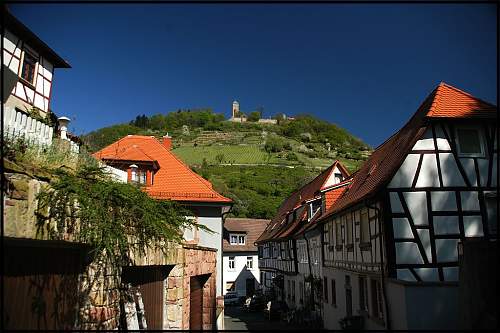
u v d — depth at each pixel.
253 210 53.91
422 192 11.66
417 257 11.31
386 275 11.45
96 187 6.45
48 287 5.20
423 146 11.92
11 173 4.64
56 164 6.30
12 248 4.59
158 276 9.09
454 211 11.56
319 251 21.47
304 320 21.97
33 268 4.93
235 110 137.88
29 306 4.80
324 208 19.94
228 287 44.56
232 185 62.06
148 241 7.86
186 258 9.95
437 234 11.43
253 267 45.75
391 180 11.75
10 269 4.52
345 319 14.19
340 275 17.17
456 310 9.39
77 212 5.80
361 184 16.08
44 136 8.15
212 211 20.81
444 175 11.74
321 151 91.44
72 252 5.82
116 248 6.59
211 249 14.18
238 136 103.38
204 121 118.19
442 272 11.22
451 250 11.35
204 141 97.56
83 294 5.93
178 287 9.27
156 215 8.27
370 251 12.96
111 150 21.12
